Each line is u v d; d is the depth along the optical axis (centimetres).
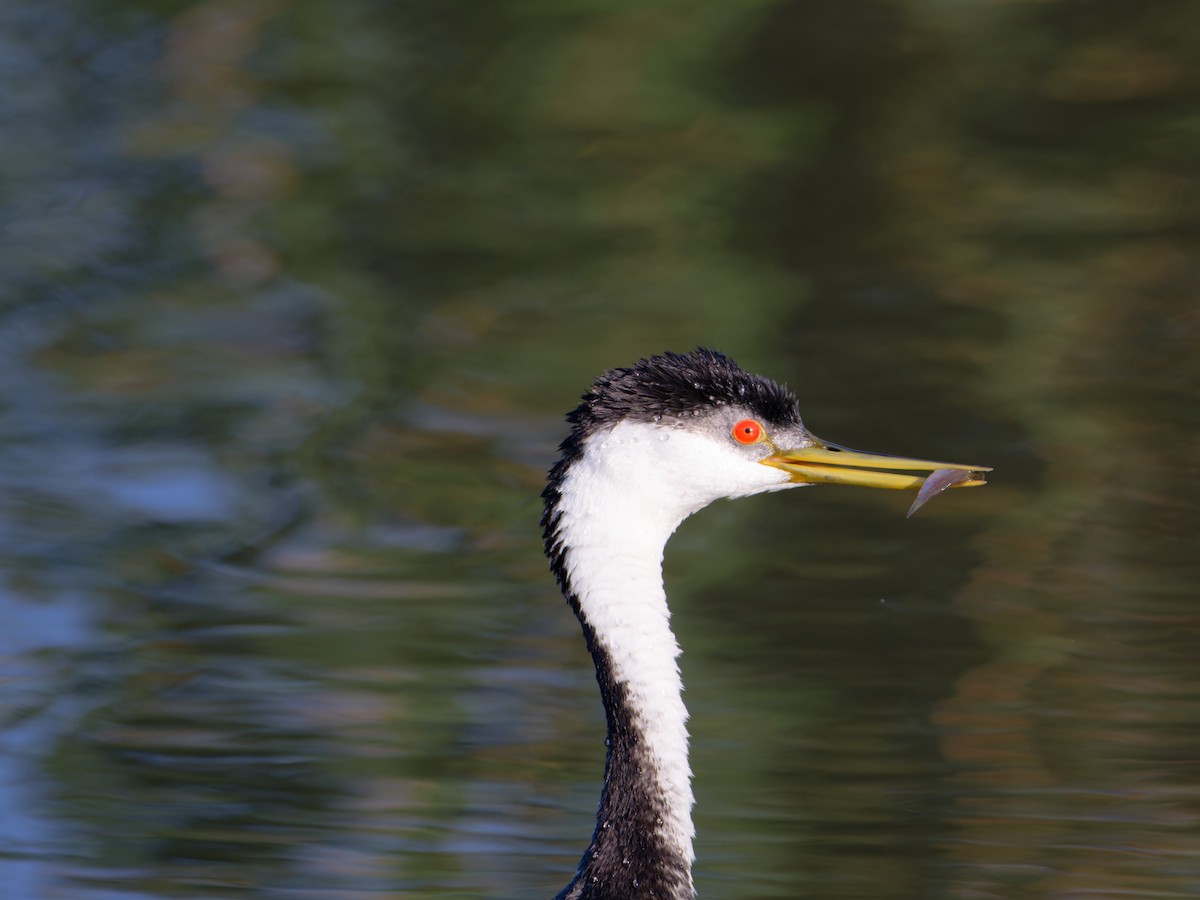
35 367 1630
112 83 2212
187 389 1587
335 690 1141
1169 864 945
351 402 1570
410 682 1148
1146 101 2088
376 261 1819
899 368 1586
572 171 1995
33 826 984
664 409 783
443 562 1320
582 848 969
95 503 1394
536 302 1727
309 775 1044
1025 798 1016
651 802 780
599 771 1052
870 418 1492
